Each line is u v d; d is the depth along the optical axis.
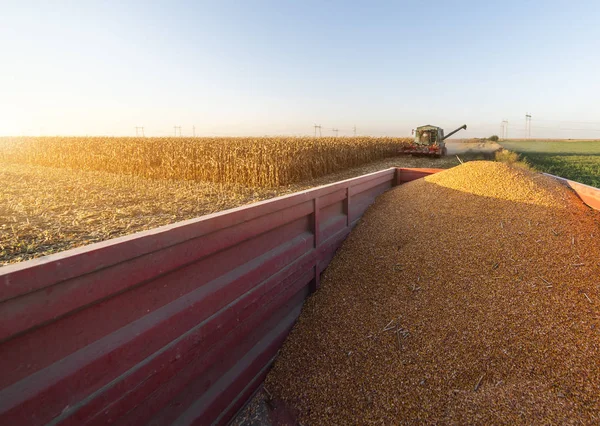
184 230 1.49
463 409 1.81
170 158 12.15
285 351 2.42
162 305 1.48
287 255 2.38
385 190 4.92
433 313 2.38
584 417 1.65
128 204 6.12
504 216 3.11
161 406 1.48
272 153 11.85
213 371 1.82
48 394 1.08
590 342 1.93
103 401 1.23
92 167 14.96
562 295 2.23
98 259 1.16
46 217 4.77
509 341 2.04
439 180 4.27
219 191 8.46
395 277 2.81
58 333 1.12
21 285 0.97
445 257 2.84
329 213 3.19
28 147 18.44
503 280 2.46
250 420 1.98
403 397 1.95
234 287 1.87
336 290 2.83
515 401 1.78
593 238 2.63
